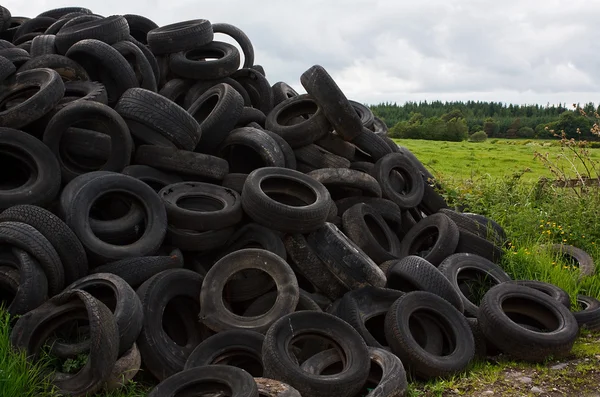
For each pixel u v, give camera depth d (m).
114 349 5.56
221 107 9.64
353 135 10.29
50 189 7.66
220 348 6.22
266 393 5.23
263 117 11.09
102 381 5.45
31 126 8.48
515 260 9.76
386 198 10.46
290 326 6.12
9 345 5.67
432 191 11.54
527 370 6.85
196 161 8.76
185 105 11.48
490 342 7.37
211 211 8.34
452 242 9.47
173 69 11.67
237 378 5.22
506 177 15.34
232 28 13.99
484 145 47.12
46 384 5.41
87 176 7.79
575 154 15.38
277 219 7.71
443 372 6.48
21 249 6.36
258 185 8.09
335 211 9.40
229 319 6.71
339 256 7.64
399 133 82.12
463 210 12.99
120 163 8.47
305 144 10.23
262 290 7.27
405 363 6.52
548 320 7.72
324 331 6.22
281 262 7.11
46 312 5.97
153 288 6.61
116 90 10.25
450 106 163.88
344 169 9.76
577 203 12.80
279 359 5.66
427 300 7.16
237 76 12.34
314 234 7.85
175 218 7.87
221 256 8.13
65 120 8.14
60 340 6.23
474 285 9.05
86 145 8.50
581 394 6.30
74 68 10.04
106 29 10.82
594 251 11.12
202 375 5.35
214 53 12.55
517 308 7.82
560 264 9.87
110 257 7.07
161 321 6.53
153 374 6.23
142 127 8.73
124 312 5.99
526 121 116.56
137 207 7.81
